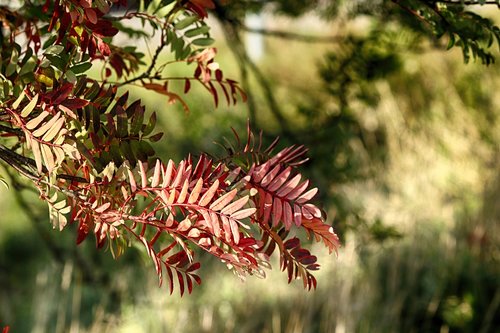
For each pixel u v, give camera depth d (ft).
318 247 14.80
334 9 10.90
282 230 3.41
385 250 15.07
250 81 21.44
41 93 3.14
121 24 4.88
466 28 4.65
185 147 13.78
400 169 19.56
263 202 3.14
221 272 15.51
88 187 3.25
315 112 11.62
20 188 5.81
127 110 3.40
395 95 21.12
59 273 16.44
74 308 15.30
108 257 15.80
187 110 4.46
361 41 10.91
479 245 15.51
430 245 15.38
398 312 13.98
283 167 3.43
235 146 3.61
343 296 13.48
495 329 14.05
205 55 4.28
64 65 3.31
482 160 20.15
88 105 3.28
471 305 14.21
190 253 3.17
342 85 11.16
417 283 14.73
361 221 12.19
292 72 22.74
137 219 3.17
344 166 11.43
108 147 3.34
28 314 17.03
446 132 20.89
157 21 4.15
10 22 4.24
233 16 10.44
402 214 16.46
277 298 14.29
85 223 3.28
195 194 3.00
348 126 11.40
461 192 18.61
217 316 14.55
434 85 21.56
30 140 3.07
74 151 3.13
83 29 3.35
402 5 4.74
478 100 21.42
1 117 3.22
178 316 14.66
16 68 3.38
